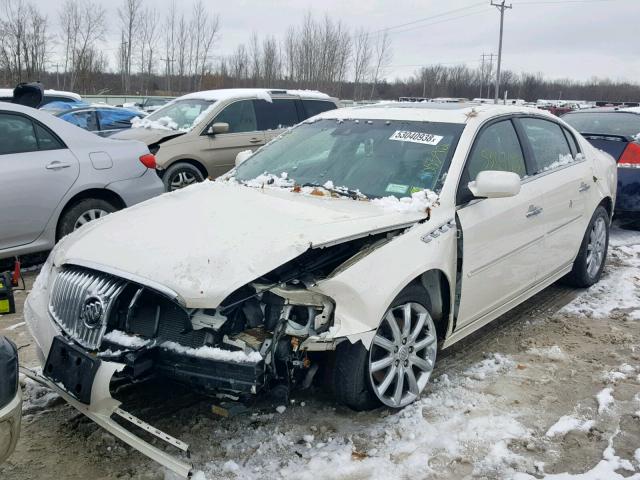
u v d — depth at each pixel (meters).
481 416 3.53
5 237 5.62
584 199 5.29
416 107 4.67
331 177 4.14
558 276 5.21
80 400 2.91
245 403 3.00
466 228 3.79
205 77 45.03
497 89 41.16
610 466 3.10
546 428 3.43
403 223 3.51
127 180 6.40
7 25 35.94
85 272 3.25
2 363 2.38
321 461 3.08
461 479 3.00
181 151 8.97
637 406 3.68
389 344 3.40
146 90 44.69
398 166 4.05
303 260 3.20
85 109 12.63
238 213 3.50
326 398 3.69
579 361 4.27
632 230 8.26
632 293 5.63
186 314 2.98
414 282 3.55
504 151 4.45
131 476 2.99
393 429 3.37
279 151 4.70
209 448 3.20
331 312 3.10
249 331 3.04
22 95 7.56
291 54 45.50
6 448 2.40
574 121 9.01
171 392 3.72
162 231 3.36
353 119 4.68
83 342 3.07
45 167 5.81
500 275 4.22
